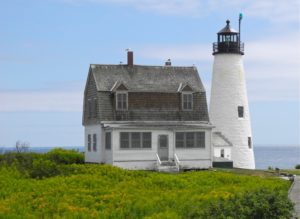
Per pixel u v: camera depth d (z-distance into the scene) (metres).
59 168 49.38
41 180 44.28
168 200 33.97
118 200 34.44
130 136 57.59
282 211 26.30
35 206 32.72
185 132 59.56
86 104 63.34
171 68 63.88
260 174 55.88
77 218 29.41
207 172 51.34
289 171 64.00
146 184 42.81
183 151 59.34
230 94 70.00
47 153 65.31
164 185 43.06
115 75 60.94
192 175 48.47
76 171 48.69
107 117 58.44
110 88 59.41
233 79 70.25
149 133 58.22
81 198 35.31
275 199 26.89
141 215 30.58
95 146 60.59
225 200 28.22
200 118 61.50
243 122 70.00
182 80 62.78
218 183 45.12
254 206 26.17
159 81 61.69
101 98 58.72
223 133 69.56
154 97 60.31
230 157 68.50
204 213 26.62
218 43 71.19
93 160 61.19
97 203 33.38
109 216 30.03
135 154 57.56
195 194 36.91
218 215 26.16
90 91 61.75
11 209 31.31
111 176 46.38
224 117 69.69
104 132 58.56
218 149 67.62
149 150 58.06
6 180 42.69
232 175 49.12
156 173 50.88
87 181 42.31
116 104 58.81
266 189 28.34
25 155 61.25
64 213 30.44
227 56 70.50
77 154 66.31
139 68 62.56
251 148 70.88
